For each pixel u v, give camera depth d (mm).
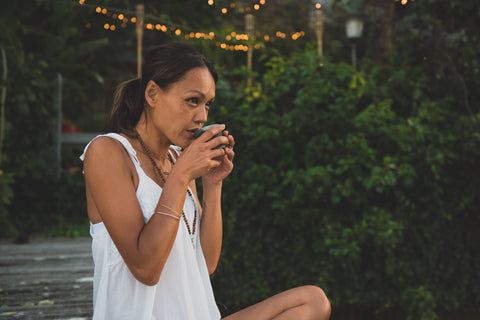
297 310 1553
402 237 3783
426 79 4051
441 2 4242
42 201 7328
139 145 1452
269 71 3941
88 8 8578
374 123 3711
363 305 3941
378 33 5980
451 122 3930
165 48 1395
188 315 1343
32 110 7113
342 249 3609
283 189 3820
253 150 3814
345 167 3578
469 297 4102
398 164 3725
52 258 4918
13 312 3088
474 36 4215
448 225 4020
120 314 1297
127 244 1235
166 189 1267
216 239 1616
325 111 3883
